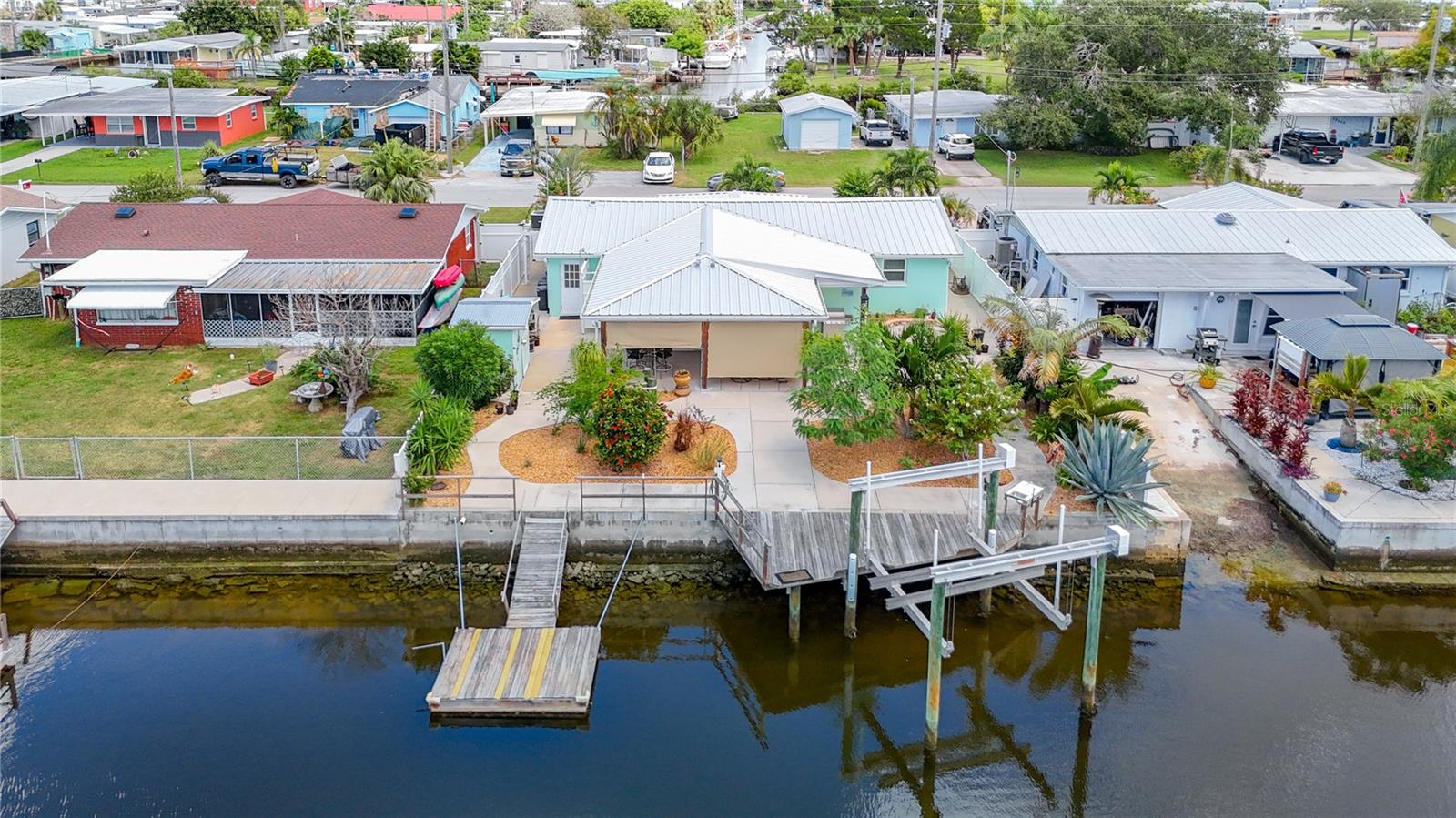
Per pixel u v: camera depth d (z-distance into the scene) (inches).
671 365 1311.5
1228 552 1029.8
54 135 2783.0
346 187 2410.2
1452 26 3472.0
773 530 965.2
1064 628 890.7
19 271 1732.3
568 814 731.4
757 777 772.0
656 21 5172.2
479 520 1002.7
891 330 1352.1
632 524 1002.7
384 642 918.4
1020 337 1184.2
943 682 870.4
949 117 2891.2
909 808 745.0
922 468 984.9
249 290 1391.5
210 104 2837.1
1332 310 1354.6
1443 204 1850.4
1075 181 2549.2
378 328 1417.3
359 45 4284.0
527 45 3949.3
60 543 1004.6
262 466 1092.5
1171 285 1409.9
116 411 1217.4
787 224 1531.7
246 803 733.3
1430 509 1010.1
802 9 5039.4
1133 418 1144.2
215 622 946.1
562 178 2107.5
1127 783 764.0
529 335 1374.3
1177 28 2790.4
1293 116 2874.0
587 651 868.0
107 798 737.0
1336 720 822.5
